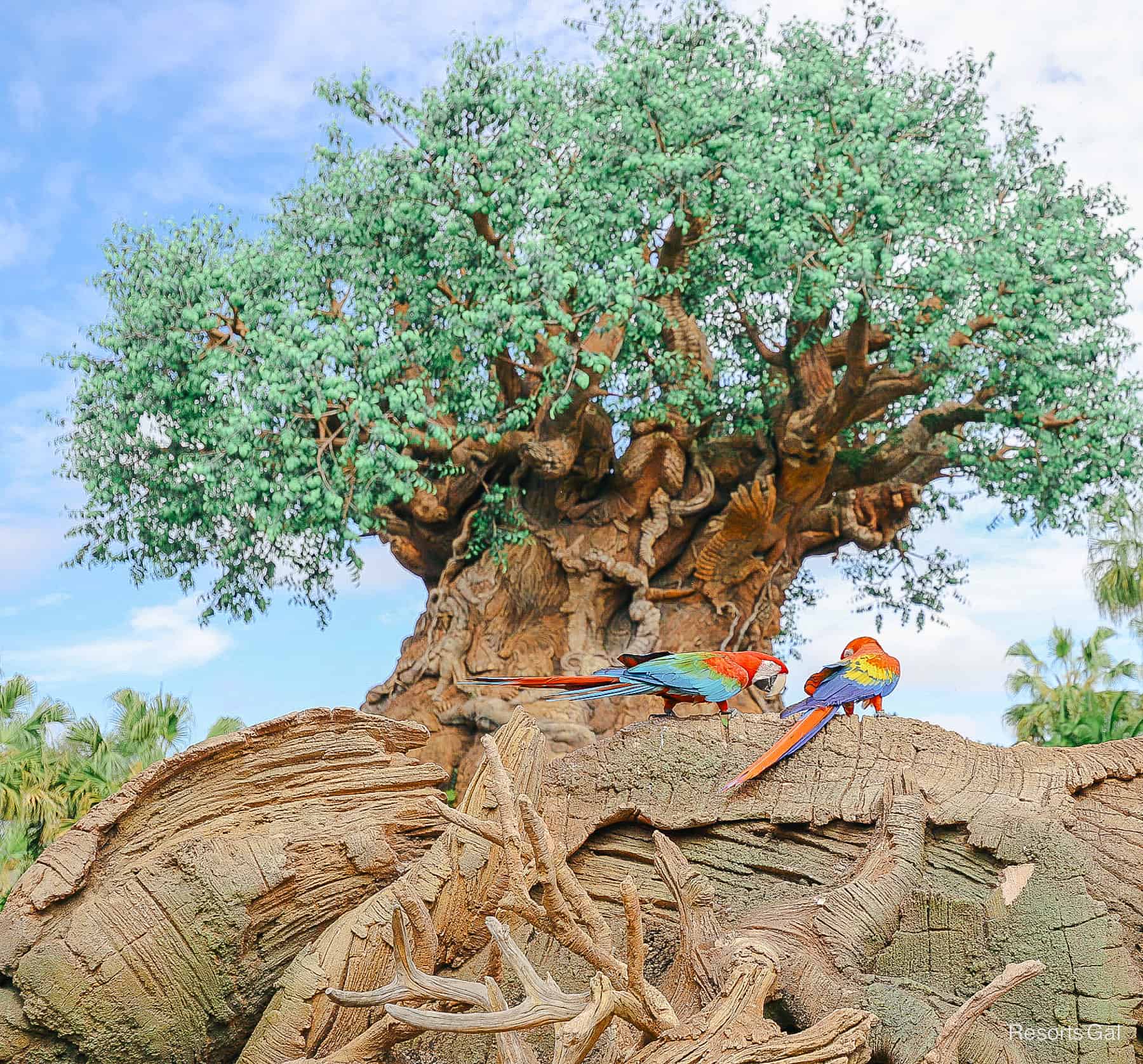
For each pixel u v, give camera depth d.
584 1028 4.68
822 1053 5.12
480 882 7.25
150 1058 6.62
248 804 7.63
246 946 6.97
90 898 6.88
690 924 6.17
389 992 4.78
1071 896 6.38
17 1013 6.39
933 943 6.52
